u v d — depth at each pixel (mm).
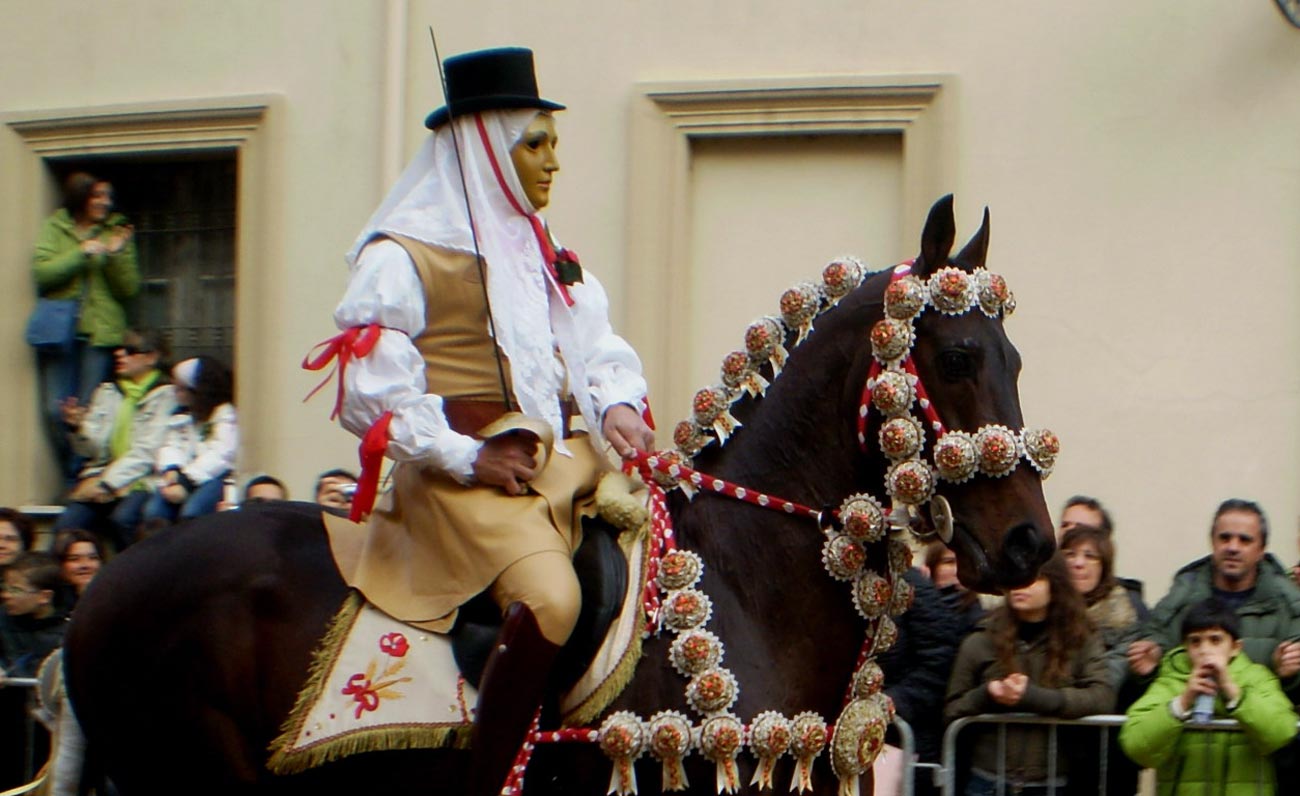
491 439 7211
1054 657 9852
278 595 7441
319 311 15609
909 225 13945
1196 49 13336
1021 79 13742
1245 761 9469
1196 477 13133
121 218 16391
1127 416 13312
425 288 7418
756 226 14547
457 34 15258
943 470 6820
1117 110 13500
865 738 7215
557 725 7188
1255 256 13125
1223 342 13148
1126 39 13508
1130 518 13258
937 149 13883
